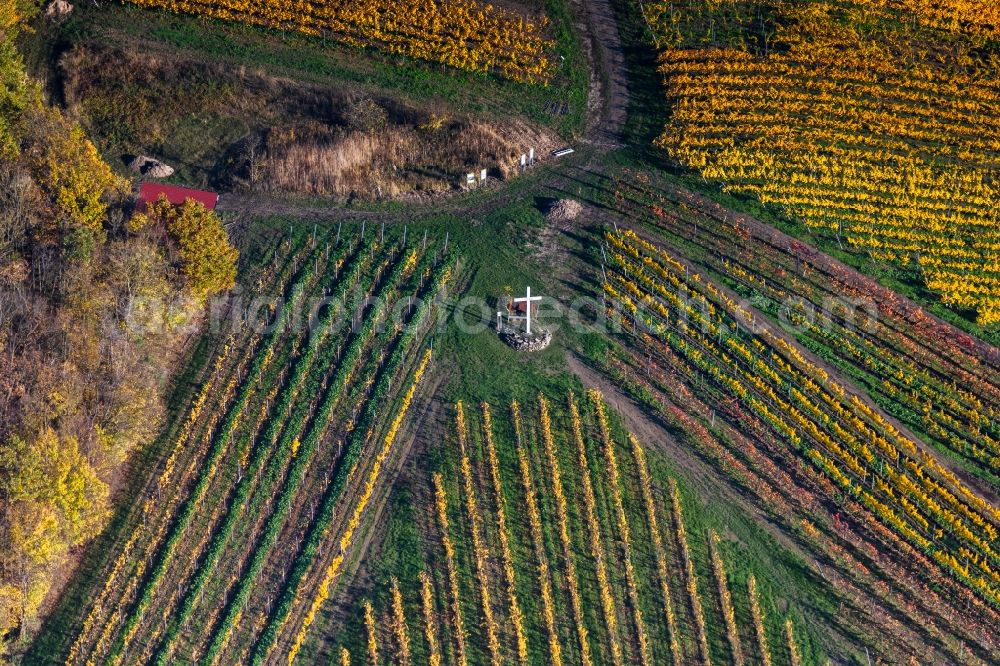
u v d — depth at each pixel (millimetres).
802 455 69000
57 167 71375
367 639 62469
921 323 74312
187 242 71375
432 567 64625
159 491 67375
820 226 78938
